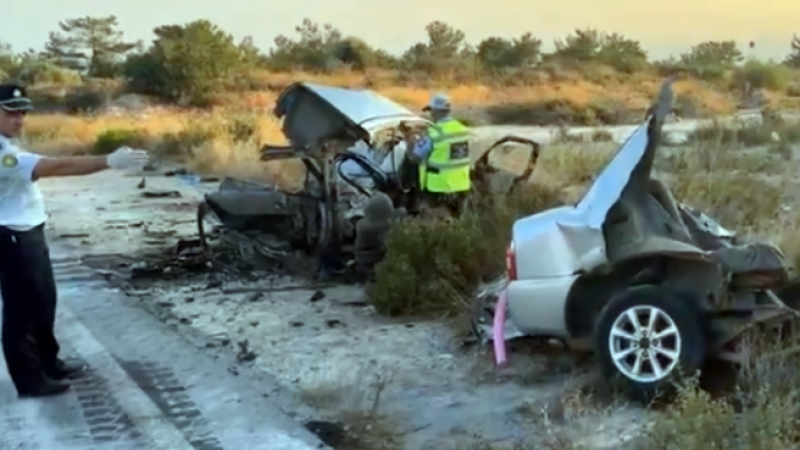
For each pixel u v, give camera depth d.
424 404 7.12
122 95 53.50
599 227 7.11
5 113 7.14
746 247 6.75
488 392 7.30
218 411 7.16
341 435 6.60
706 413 5.71
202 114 44.88
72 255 13.36
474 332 8.39
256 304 10.29
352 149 12.26
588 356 7.80
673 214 7.38
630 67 65.31
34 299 7.47
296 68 66.69
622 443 6.09
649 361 6.66
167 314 10.02
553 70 64.56
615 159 7.21
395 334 8.95
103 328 9.60
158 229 15.38
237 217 11.52
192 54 53.81
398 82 62.00
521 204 10.73
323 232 11.19
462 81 62.91
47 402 7.45
